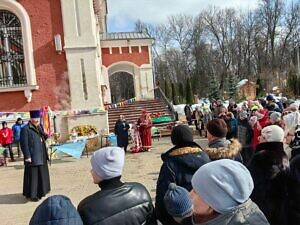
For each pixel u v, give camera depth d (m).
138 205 2.55
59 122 15.91
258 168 3.29
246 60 64.69
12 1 15.64
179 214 2.41
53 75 15.98
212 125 3.84
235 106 15.62
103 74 32.75
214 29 66.62
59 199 2.04
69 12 15.94
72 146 13.41
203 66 65.12
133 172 10.32
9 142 14.28
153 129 19.94
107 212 2.46
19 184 9.89
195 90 62.81
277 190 3.18
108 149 2.67
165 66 68.94
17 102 15.86
